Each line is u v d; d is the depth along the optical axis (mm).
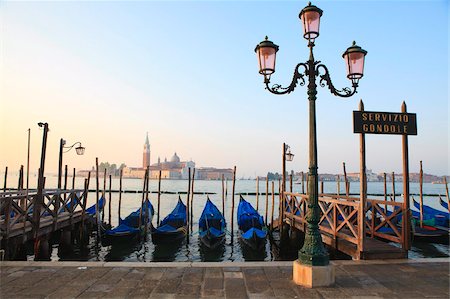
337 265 6652
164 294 4930
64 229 14227
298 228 13883
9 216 10062
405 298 4852
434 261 6988
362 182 7590
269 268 6246
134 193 60719
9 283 5355
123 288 5164
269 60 5812
